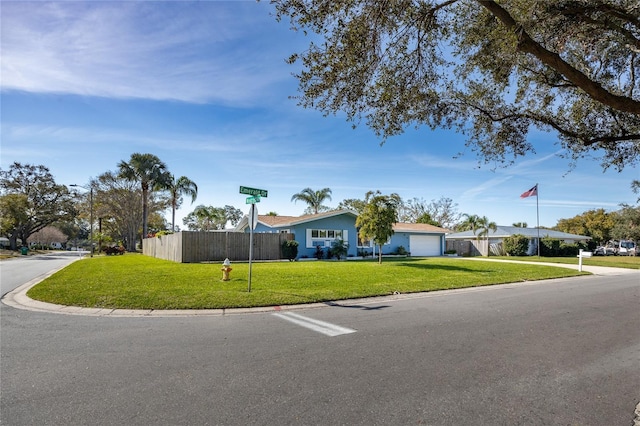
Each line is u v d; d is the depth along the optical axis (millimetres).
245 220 31469
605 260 29281
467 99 7648
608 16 5625
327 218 26875
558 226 57750
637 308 8508
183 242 20875
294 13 5328
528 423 3131
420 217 49594
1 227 47125
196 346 5172
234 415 3199
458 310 7941
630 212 40438
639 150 7742
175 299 8375
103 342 5352
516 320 7051
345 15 5379
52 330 6027
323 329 6172
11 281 13000
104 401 3453
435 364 4520
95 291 9359
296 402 3453
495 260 25750
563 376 4215
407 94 6598
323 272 14359
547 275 15641
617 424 3148
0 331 5961
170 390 3705
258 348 5086
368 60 5738
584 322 6984
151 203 46688
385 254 30375
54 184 52719
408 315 7355
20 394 3602
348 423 3078
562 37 6184
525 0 5371
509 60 6672
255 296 8781
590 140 7176
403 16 5785
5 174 49562
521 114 7641
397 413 3258
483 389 3807
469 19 6672
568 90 7539
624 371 4410
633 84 6855
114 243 49438
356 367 4375
